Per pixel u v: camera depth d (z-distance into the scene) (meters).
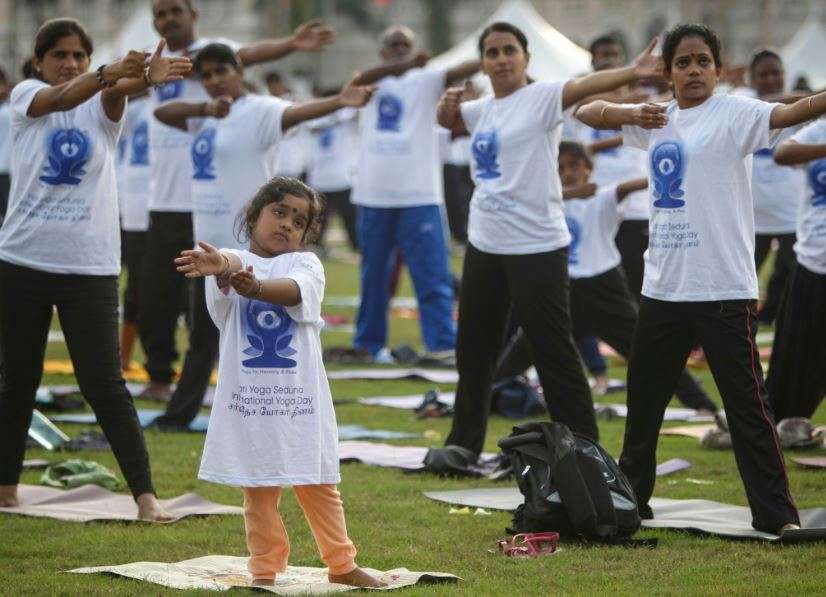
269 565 10.73
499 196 15.30
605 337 20.41
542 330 15.18
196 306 18.72
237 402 10.65
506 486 15.18
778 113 12.39
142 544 12.48
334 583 10.82
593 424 15.22
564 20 128.75
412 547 12.37
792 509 12.52
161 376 21.50
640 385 13.25
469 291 15.70
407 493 14.82
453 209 43.16
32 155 13.70
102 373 13.66
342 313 34.72
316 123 41.69
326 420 10.84
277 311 10.73
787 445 17.28
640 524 12.66
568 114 15.18
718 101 12.79
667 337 13.06
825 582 10.75
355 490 14.93
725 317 12.69
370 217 25.83
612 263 20.39
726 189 12.70
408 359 26.30
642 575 11.16
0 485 14.04
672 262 12.91
